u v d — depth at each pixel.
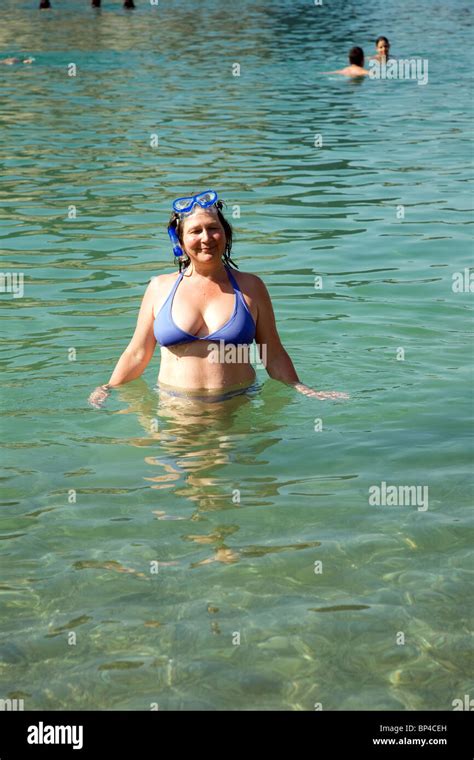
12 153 12.30
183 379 5.37
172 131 13.81
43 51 22.64
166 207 9.81
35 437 4.87
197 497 4.23
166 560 3.72
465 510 4.11
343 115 15.24
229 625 3.32
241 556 3.74
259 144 13.02
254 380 5.48
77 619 3.36
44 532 3.94
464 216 9.50
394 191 10.55
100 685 3.04
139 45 24.12
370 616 3.36
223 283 5.43
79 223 9.23
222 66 20.78
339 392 5.42
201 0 36.59
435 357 5.99
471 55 22.39
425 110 15.64
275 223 9.28
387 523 4.00
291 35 26.58
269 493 4.27
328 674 3.09
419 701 2.97
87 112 15.20
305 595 3.49
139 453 4.68
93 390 5.48
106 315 6.75
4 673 3.09
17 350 6.08
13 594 3.50
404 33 26.91
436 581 3.57
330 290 7.31
